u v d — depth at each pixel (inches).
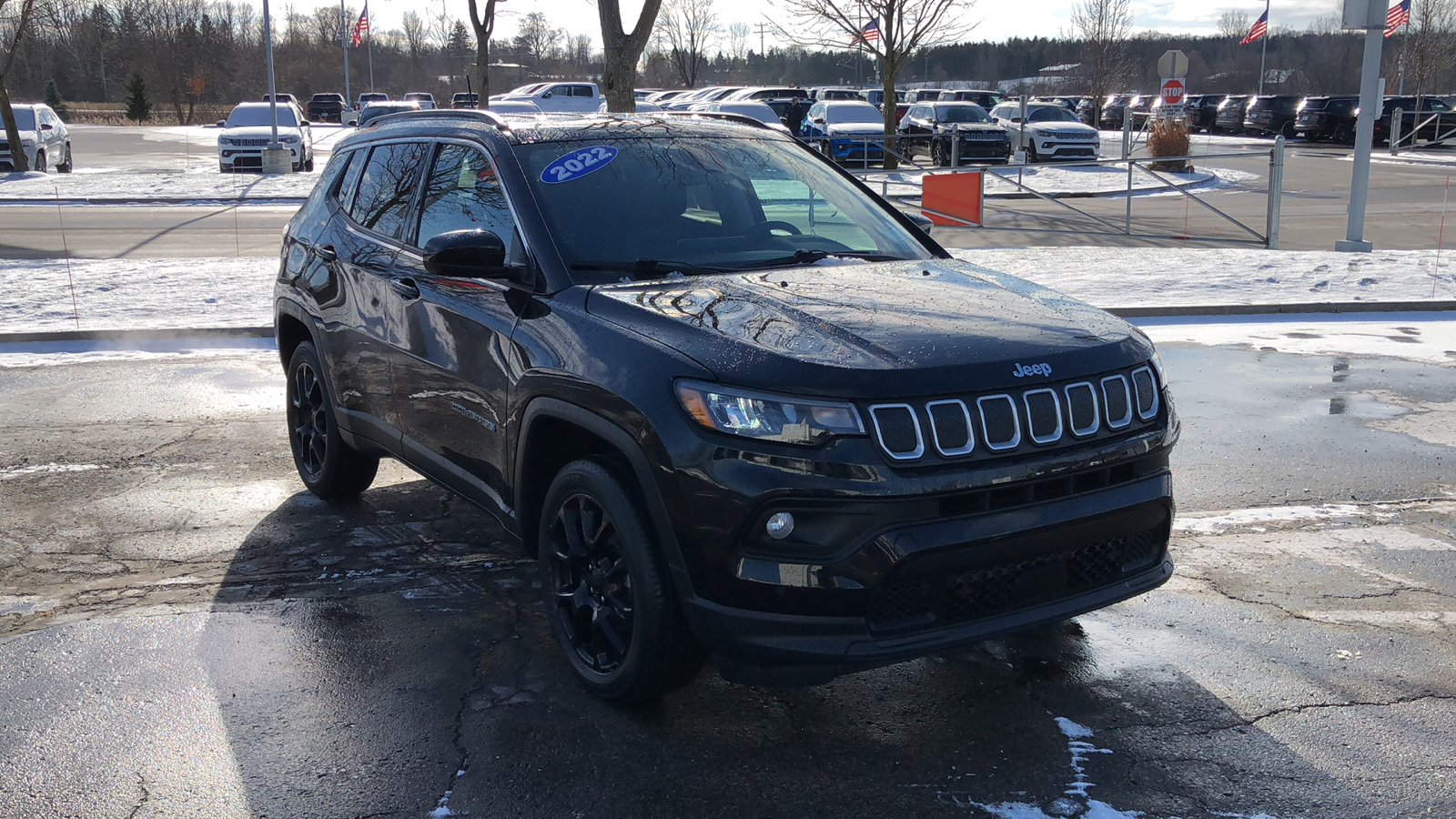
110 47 3668.8
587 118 179.6
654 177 165.9
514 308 148.5
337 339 197.3
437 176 177.5
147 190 918.4
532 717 137.2
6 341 352.5
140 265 506.3
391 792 121.3
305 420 221.0
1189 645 156.9
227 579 180.4
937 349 123.0
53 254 558.3
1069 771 125.4
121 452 248.4
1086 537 125.6
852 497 114.4
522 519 149.7
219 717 136.3
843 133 1093.8
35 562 186.2
